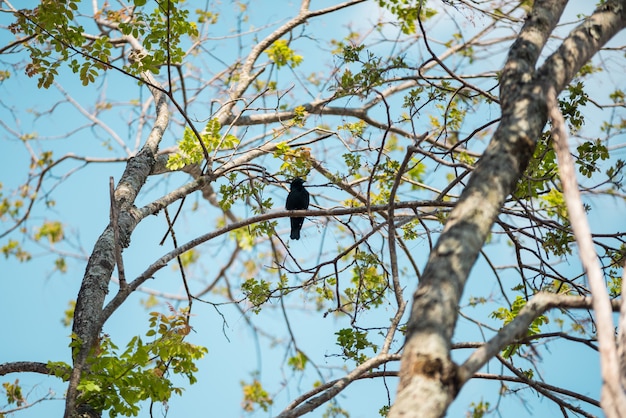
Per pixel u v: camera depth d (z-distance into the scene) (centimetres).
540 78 714
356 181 1305
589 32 774
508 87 717
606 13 797
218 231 1015
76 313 977
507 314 1134
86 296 994
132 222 1140
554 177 1072
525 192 1000
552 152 1051
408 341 557
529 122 675
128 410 882
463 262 591
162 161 1366
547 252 1054
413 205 978
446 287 575
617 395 530
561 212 1040
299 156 1240
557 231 1057
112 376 877
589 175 1065
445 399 529
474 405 1253
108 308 884
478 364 559
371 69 1212
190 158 1225
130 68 1177
